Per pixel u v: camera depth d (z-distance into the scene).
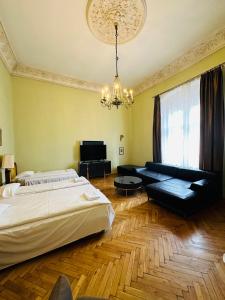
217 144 3.03
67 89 4.72
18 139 4.06
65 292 0.60
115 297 1.24
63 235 1.76
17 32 2.71
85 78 4.66
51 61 3.71
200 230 2.14
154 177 3.68
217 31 2.77
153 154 4.73
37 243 1.62
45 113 4.41
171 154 4.14
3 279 1.41
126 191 3.45
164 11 2.30
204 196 2.66
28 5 2.18
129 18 2.40
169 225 2.27
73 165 4.89
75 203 2.01
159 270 1.49
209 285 1.32
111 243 1.90
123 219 2.46
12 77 3.94
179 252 1.72
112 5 2.17
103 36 2.83
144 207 2.88
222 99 2.94
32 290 1.31
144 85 5.07
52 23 2.52
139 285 1.34
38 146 4.34
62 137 4.68
